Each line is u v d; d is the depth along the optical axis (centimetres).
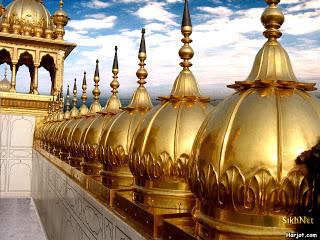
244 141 180
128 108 379
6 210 1108
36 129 1348
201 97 291
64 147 630
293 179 171
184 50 303
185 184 270
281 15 208
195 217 207
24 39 1427
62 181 582
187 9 305
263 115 182
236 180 179
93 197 358
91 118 548
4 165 1315
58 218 628
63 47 1495
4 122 1320
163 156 270
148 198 275
